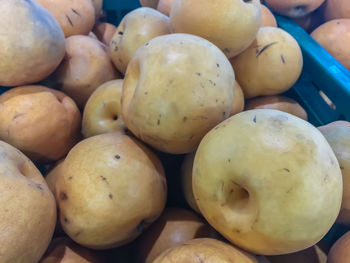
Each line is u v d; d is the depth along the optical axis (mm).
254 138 120
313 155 116
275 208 115
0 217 121
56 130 194
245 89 234
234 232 130
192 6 187
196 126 153
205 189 131
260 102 240
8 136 184
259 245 127
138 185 156
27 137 185
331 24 287
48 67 200
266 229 119
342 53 273
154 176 165
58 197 158
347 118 212
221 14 183
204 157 131
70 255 161
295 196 112
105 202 149
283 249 124
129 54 227
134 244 188
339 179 122
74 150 167
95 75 233
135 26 226
